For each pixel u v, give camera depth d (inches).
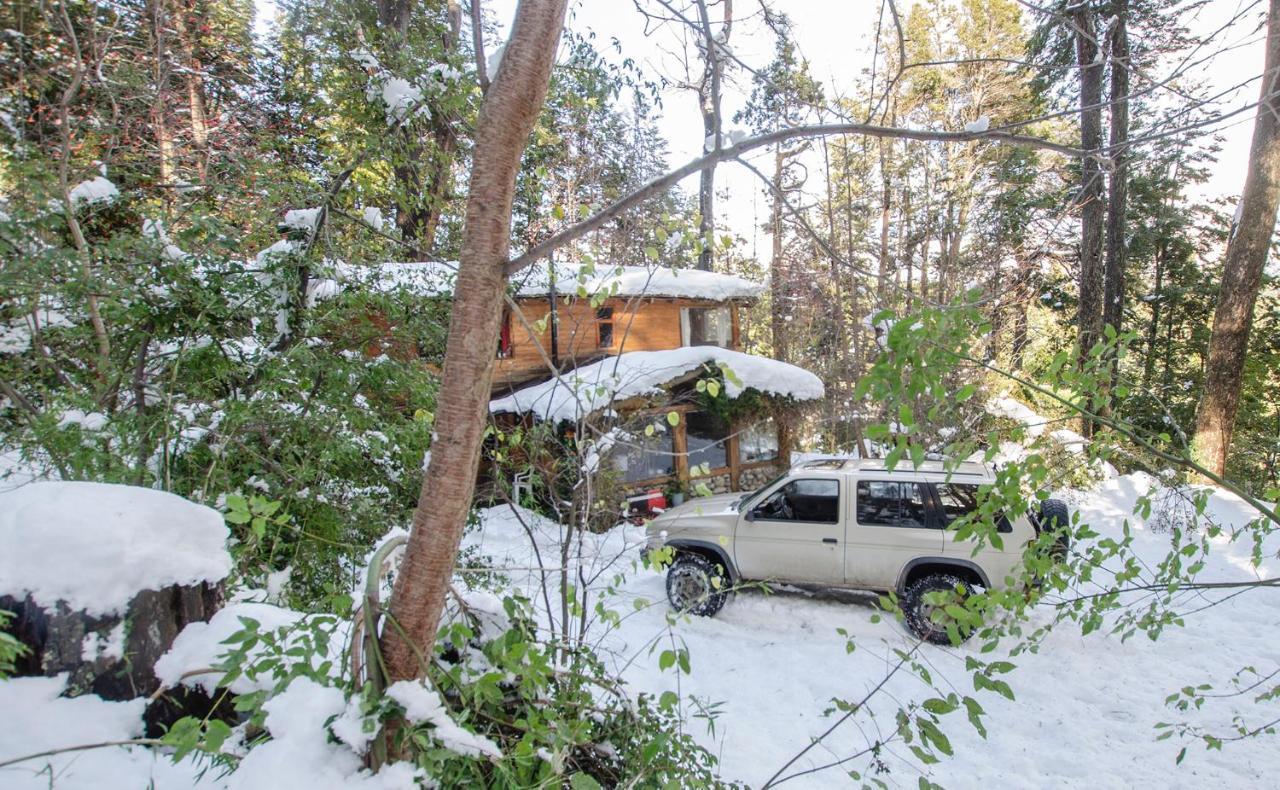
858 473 231.9
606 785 77.0
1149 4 211.2
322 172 213.0
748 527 237.3
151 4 200.1
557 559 150.3
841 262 79.1
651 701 89.4
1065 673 192.9
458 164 220.7
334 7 275.4
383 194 196.2
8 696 51.1
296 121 356.8
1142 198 712.4
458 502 52.6
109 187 148.6
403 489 174.7
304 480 133.4
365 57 191.6
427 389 169.5
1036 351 595.2
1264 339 714.2
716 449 443.8
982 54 615.5
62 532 56.1
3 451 111.0
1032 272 538.3
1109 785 144.8
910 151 620.7
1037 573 81.7
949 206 629.3
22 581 53.8
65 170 128.6
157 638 57.7
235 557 97.0
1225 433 390.9
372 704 47.3
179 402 132.7
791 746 161.3
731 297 510.6
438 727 47.8
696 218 121.7
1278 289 721.6
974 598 78.7
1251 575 260.4
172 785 51.8
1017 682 189.2
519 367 412.2
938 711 69.2
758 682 194.4
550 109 199.8
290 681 48.6
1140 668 194.9
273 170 167.8
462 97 180.2
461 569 85.3
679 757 81.4
